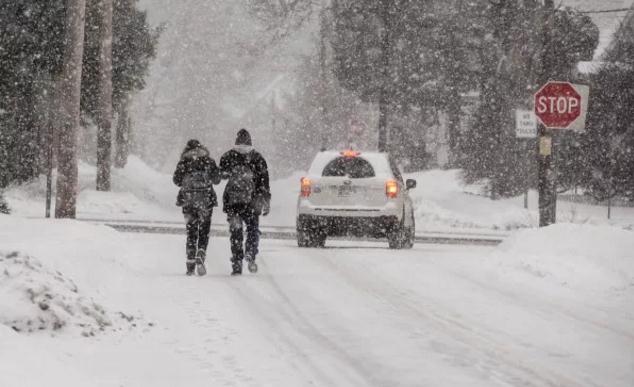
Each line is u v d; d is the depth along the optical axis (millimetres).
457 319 29312
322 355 23609
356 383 20547
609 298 34688
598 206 111812
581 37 132625
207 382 20516
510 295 34906
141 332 26141
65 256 35625
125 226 71250
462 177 145375
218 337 25875
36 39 101812
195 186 40219
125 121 166000
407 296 34312
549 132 60594
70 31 57344
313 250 52844
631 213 104438
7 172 107750
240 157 41000
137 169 175000
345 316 29688
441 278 39531
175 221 83062
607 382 20781
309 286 36844
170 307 30766
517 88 119250
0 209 64438
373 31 147500
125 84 121938
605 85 116125
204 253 40188
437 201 115562
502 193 121500
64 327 24750
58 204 57594
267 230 74875
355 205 55188
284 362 22734
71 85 57312
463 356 23578
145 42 124875
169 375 21125
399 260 46375
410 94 153750
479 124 140375
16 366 18734
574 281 38000
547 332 27172
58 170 57688
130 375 20938
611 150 115562
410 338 26016
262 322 28422
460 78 150125
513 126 120625
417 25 145625
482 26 140000
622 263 40406
